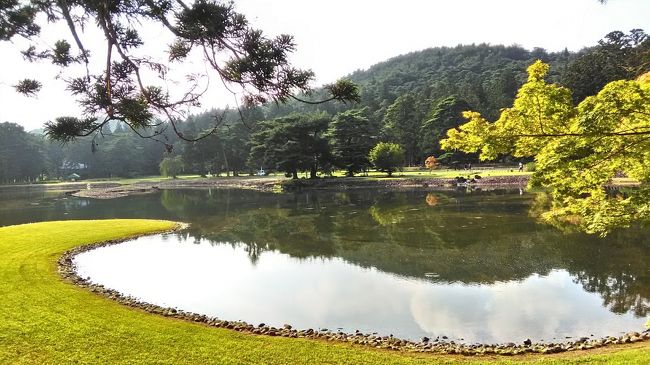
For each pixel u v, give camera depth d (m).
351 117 62.94
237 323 10.85
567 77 65.62
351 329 10.80
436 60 164.75
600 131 4.84
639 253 17.08
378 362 8.08
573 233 21.25
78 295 12.17
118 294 13.16
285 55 4.51
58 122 4.56
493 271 15.66
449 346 9.45
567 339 9.84
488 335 10.22
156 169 108.19
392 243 21.27
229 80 4.64
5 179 91.88
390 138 83.31
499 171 60.44
